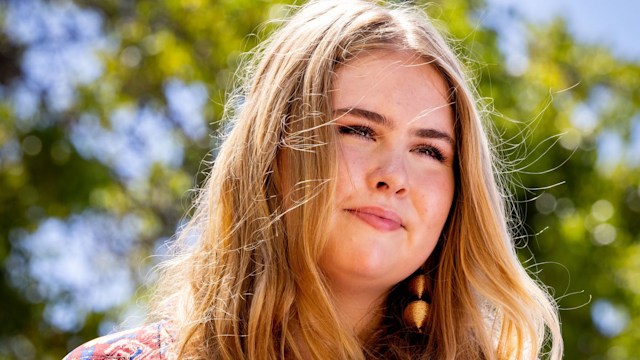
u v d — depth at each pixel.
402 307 3.12
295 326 2.86
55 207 9.05
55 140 9.12
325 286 2.86
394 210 2.81
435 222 2.91
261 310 2.84
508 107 8.68
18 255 9.05
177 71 9.01
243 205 2.96
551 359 3.20
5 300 8.95
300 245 2.83
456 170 3.06
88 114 9.27
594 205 9.41
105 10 9.55
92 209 9.11
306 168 2.83
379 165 2.82
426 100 2.92
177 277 3.12
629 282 9.31
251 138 2.99
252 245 2.91
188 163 9.05
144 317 3.22
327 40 2.93
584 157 9.31
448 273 3.13
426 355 3.07
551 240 8.78
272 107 2.95
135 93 9.30
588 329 8.99
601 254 9.23
